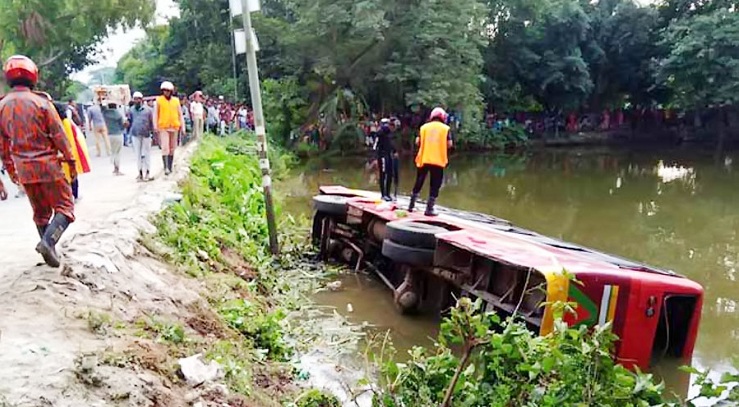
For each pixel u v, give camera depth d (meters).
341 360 6.06
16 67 4.63
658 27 40.53
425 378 4.14
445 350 4.29
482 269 7.19
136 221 6.79
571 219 15.09
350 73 30.19
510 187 20.98
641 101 43.81
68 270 4.84
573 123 42.28
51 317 4.06
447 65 29.48
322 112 29.28
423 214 9.01
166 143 10.65
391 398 4.14
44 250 4.65
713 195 19.30
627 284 5.93
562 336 3.98
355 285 8.84
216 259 7.82
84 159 8.62
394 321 7.44
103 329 4.12
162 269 6.09
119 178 11.46
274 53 32.09
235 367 4.52
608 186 21.36
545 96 41.34
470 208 16.59
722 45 32.38
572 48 39.09
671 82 35.91
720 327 7.68
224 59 34.50
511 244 7.03
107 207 8.43
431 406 4.00
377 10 27.31
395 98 31.67
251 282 7.86
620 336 5.96
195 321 5.29
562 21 38.06
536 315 6.19
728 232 13.48
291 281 8.85
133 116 10.94
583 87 39.12
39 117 4.57
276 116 29.05
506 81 40.00
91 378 3.43
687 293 6.39
